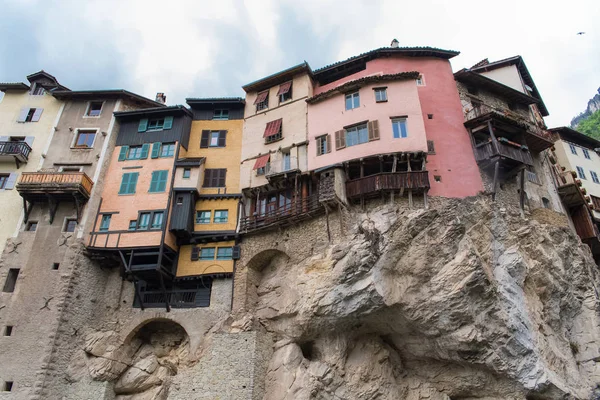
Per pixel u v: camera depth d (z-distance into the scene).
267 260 26.73
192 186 28.52
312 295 22.41
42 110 32.22
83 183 27.77
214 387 22.09
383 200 23.81
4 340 23.64
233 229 27.52
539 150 30.73
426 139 26.08
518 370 20.67
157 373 24.97
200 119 32.44
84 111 32.16
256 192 28.42
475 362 21.22
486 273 21.50
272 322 24.47
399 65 29.92
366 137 26.11
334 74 31.61
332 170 25.28
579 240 28.78
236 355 22.62
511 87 34.28
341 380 21.81
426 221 22.58
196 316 25.30
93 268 26.94
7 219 27.77
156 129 31.42
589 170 36.88
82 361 24.30
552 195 29.86
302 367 22.16
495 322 21.08
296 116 29.53
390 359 23.08
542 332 22.72
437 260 22.02
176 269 27.09
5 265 26.03
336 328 22.36
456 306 20.94
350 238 22.97
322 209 24.66
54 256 26.12
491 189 25.41
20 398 22.02
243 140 30.70
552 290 24.23
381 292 21.22
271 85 32.28
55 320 24.00
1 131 31.36
